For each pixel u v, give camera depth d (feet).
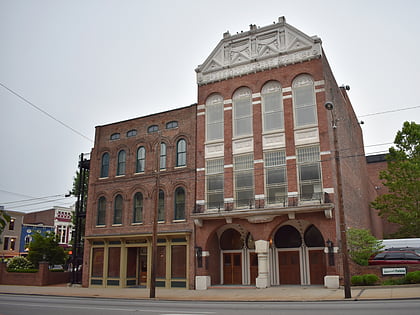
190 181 96.94
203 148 97.09
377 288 69.77
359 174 122.62
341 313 38.73
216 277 94.27
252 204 88.22
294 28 92.17
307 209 79.10
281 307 48.29
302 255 88.17
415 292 59.52
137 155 108.68
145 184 104.12
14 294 87.20
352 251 79.87
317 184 83.05
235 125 95.04
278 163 87.92
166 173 101.09
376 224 146.92
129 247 104.06
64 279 119.65
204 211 92.94
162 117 106.22
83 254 120.06
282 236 90.89
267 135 89.97
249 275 93.30
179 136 102.12
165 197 100.01
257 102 92.79
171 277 94.53
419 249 83.30
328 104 67.82
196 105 101.19
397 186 115.34
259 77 93.97
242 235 95.76
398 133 118.73
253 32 97.09
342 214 64.54
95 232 109.19
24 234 212.64
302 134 86.48
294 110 88.79
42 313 44.57
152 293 73.61
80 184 122.62
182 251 94.68
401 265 74.23
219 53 100.73
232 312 42.83
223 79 98.43
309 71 88.79
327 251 77.61
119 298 74.02
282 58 92.22
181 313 42.80
